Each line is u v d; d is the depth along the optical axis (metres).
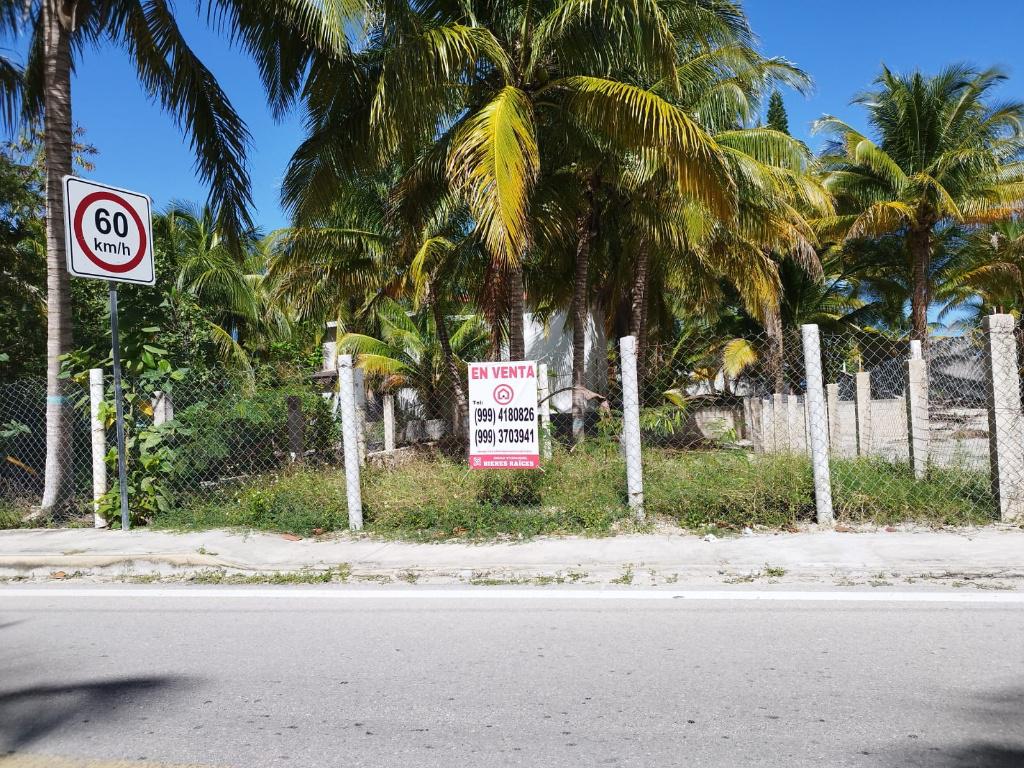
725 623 4.59
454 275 16.22
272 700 3.69
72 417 8.70
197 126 10.51
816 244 23.95
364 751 3.14
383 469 9.29
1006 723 3.22
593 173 13.50
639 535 6.66
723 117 13.99
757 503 6.84
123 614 5.27
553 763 2.99
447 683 3.83
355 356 17.58
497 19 10.95
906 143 23.41
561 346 23.14
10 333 13.53
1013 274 25.50
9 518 8.20
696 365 25.44
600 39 10.09
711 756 3.01
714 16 12.40
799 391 16.84
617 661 4.04
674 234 14.02
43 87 10.52
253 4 9.80
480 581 5.79
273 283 18.67
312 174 11.38
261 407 10.05
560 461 8.04
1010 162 24.31
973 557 5.59
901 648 4.09
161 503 7.91
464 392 19.89
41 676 4.11
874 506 6.80
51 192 8.76
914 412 7.56
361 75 10.95
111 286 7.54
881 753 2.99
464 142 9.53
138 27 9.87
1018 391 6.61
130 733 3.38
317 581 5.98
